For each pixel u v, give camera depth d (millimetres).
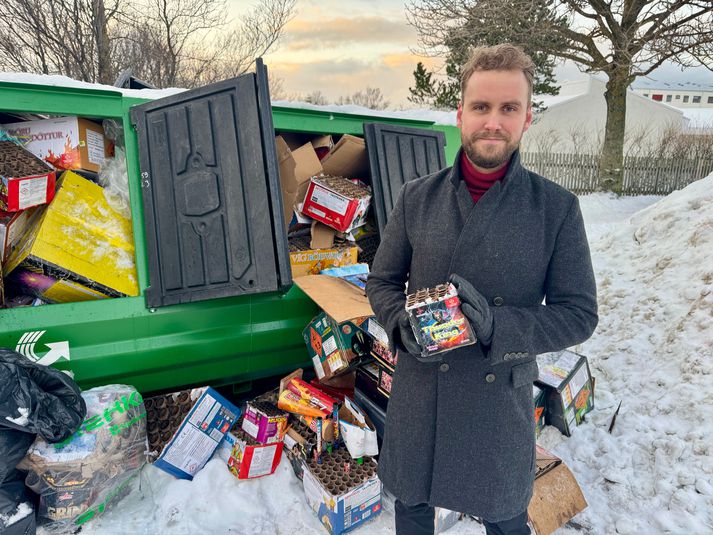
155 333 2438
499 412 1342
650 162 13953
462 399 1348
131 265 2477
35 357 2191
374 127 3102
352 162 3213
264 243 2359
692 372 2801
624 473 2438
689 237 3760
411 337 1252
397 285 1524
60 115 2355
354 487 2064
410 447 1415
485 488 1350
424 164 3342
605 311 3764
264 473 2354
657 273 3738
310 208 2883
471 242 1292
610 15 11484
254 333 2676
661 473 2363
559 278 1295
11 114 2633
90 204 2439
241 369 2750
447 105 14211
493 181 1322
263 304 2684
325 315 2572
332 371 2516
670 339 3105
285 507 2242
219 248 2402
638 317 3479
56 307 2230
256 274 2369
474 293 1191
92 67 9352
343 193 2779
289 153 2861
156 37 11297
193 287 2416
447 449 1361
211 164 2396
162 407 2512
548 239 1291
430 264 1368
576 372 2803
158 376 2537
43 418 1882
